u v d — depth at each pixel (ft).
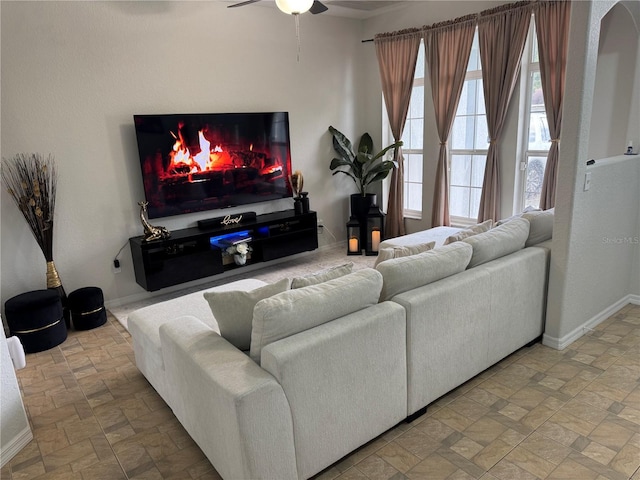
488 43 14.89
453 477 6.55
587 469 6.59
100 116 13.03
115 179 13.57
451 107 16.51
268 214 17.12
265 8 15.89
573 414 7.83
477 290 8.27
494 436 7.37
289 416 5.91
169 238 13.84
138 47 13.39
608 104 11.84
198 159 14.76
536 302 9.87
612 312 11.71
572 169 9.04
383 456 7.05
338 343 6.30
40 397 9.23
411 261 7.70
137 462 7.24
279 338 6.14
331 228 19.67
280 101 16.88
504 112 15.03
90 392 9.36
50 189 12.38
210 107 15.14
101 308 12.65
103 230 13.57
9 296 12.12
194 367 6.31
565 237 9.43
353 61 18.95
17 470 7.18
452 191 18.08
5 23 11.26
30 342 11.07
